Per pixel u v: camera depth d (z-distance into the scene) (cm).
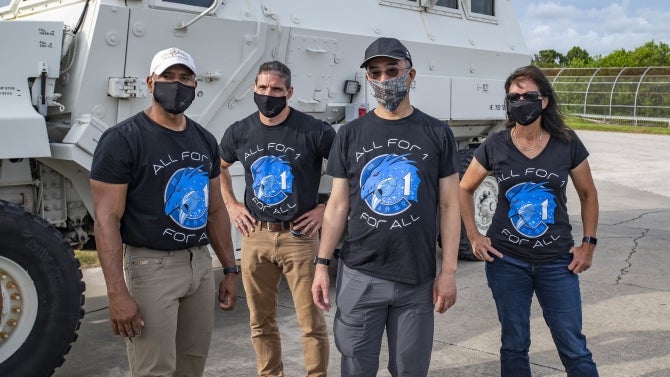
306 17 580
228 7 524
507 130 360
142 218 304
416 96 667
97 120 447
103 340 513
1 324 396
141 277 306
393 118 311
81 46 455
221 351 486
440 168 311
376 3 652
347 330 316
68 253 413
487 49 766
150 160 301
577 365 350
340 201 319
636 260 750
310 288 386
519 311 356
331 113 615
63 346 414
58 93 456
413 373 316
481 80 747
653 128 3055
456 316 561
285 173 383
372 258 308
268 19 549
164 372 311
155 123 308
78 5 480
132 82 463
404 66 301
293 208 383
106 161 294
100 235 295
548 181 346
